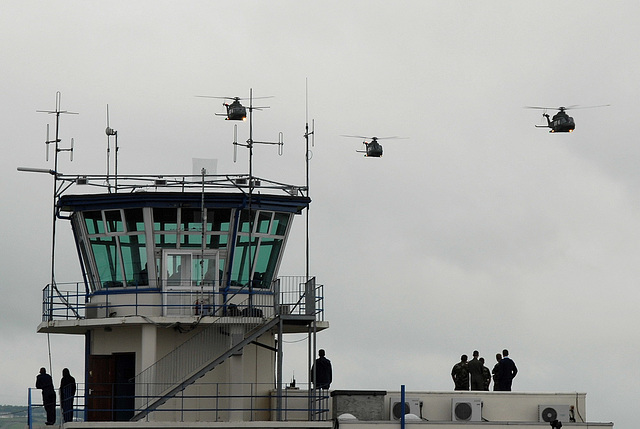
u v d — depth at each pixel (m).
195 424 183.62
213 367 185.75
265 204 192.00
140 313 189.50
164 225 191.00
